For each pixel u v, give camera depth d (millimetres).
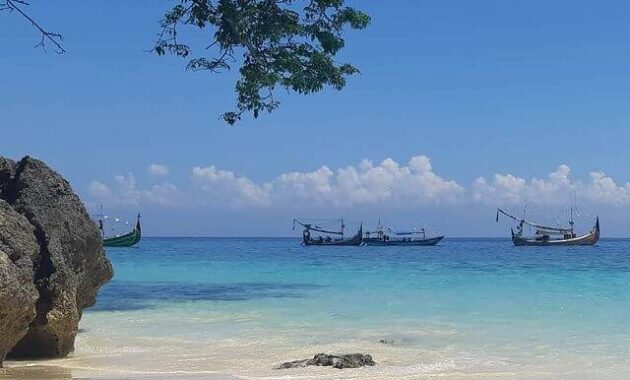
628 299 25578
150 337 17156
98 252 14977
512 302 24781
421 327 18812
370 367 12914
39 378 11352
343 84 11492
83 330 18406
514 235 118500
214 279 38156
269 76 11141
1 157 14156
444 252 93625
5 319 11250
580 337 17000
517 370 12695
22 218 12688
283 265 53469
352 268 48062
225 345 15883
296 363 13047
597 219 117062
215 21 11055
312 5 11148
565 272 41438
